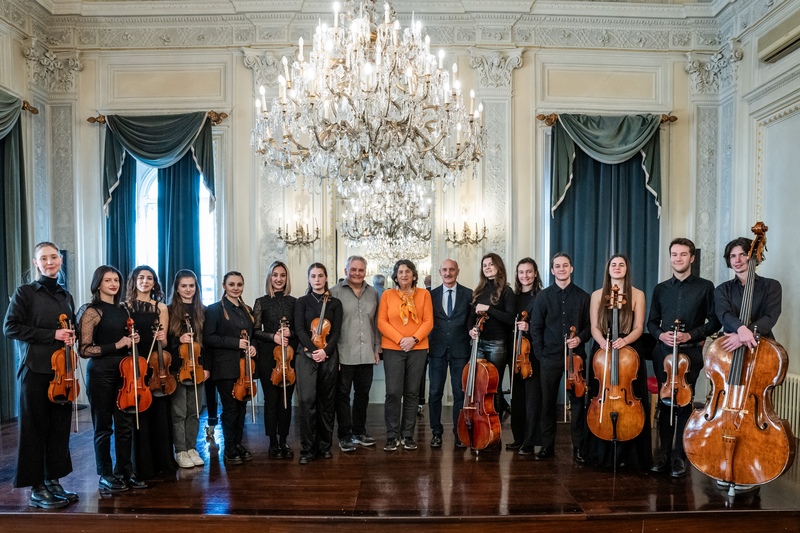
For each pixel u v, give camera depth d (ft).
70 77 19.04
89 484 11.25
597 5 18.97
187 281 12.14
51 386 9.87
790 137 16.16
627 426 11.14
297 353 12.74
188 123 18.72
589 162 19.13
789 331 16.06
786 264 16.29
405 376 13.50
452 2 18.74
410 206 17.49
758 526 9.92
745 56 18.07
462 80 19.25
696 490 10.89
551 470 11.98
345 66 11.10
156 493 10.75
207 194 19.74
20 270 16.81
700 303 11.44
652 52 19.45
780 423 9.86
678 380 10.98
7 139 16.70
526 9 18.83
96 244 19.22
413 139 11.75
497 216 19.12
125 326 10.93
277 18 18.93
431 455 13.00
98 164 19.19
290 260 19.02
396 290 13.66
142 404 10.67
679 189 19.49
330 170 12.17
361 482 11.30
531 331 12.81
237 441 12.54
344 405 13.39
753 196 17.65
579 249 19.10
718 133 19.38
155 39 19.24
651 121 18.95
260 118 12.10
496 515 9.76
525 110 19.33
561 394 18.35
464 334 13.65
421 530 9.69
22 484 9.84
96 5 18.74
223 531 9.76
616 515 9.80
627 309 11.65
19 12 17.51
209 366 12.80
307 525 9.71
